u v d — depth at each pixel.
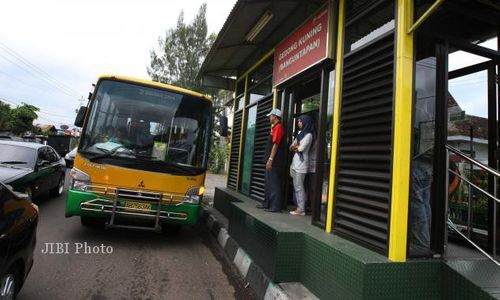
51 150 10.30
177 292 4.28
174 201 5.93
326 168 4.88
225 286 4.61
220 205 8.99
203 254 5.96
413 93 3.52
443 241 3.48
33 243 3.51
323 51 4.89
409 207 3.39
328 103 5.06
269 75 7.58
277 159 5.81
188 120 6.40
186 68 29.73
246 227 5.33
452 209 4.64
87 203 5.63
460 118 4.57
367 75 4.03
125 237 6.54
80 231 6.66
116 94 6.23
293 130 6.68
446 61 3.73
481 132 4.40
